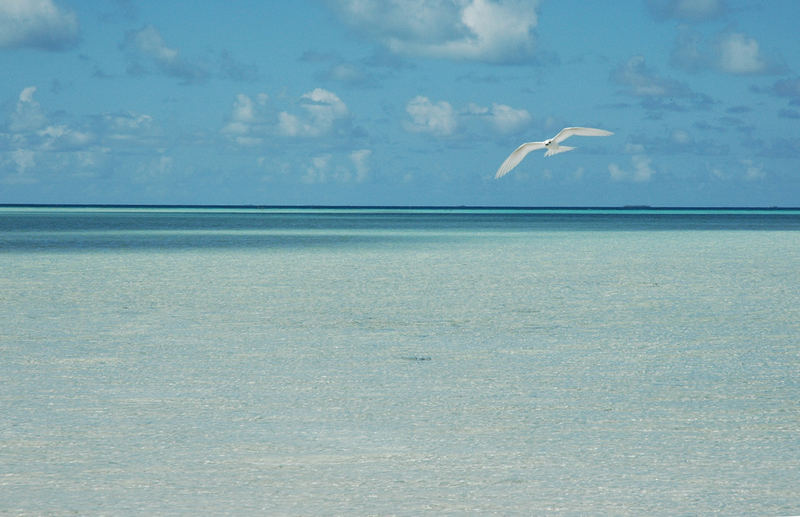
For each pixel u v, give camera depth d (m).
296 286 60.66
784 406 25.09
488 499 17.23
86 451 20.52
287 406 25.14
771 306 49.19
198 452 20.45
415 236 157.50
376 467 19.31
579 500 17.17
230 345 35.75
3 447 20.83
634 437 21.81
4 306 48.44
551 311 46.97
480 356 33.31
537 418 23.73
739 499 17.23
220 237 148.50
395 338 37.69
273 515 16.34
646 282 64.12
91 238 140.75
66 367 30.88
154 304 49.69
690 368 30.86
